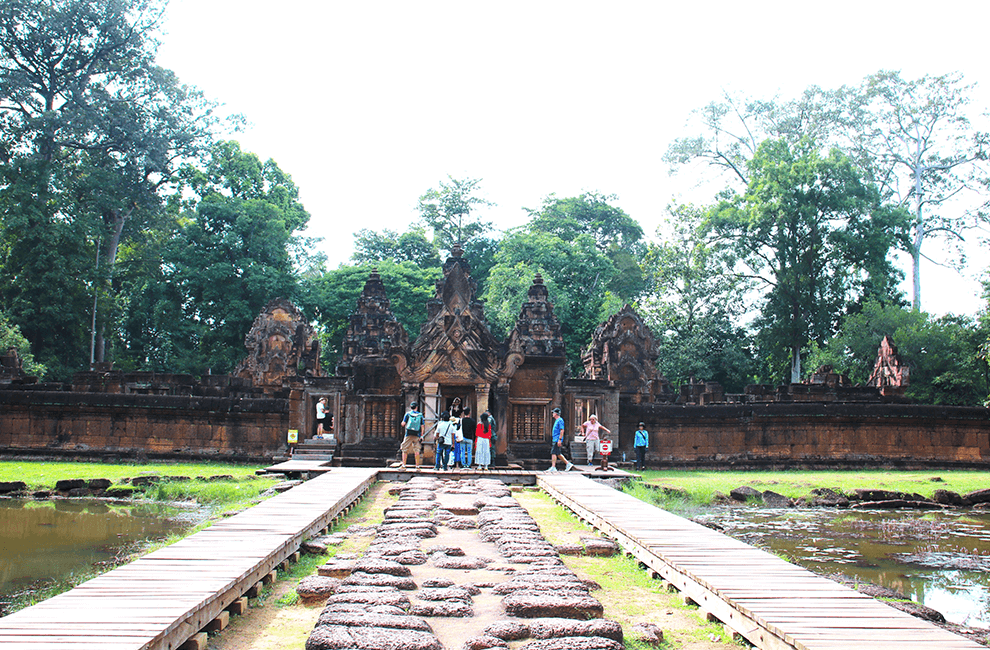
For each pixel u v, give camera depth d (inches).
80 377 1210.6
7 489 851.4
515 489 785.6
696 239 2224.4
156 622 240.7
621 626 283.1
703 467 1188.5
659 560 377.7
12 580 459.2
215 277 2314.2
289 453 1093.8
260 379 1892.2
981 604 441.1
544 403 1038.4
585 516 557.6
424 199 3171.8
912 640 240.7
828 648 232.8
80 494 845.2
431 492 649.6
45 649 215.3
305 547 428.5
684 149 2480.3
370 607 276.1
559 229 3004.4
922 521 780.0
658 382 1528.1
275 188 2598.4
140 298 2465.6
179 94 2271.2
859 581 466.6
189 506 773.9
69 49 2149.4
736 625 282.5
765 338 2160.4
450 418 918.4
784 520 772.0
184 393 1441.9
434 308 1093.8
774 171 2052.2
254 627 291.1
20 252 2005.4
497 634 252.7
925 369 1728.6
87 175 2129.7
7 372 1293.1
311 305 2544.3
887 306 1956.2
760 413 1200.8
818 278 2090.3
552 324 1353.3
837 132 2383.1
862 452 1204.5
